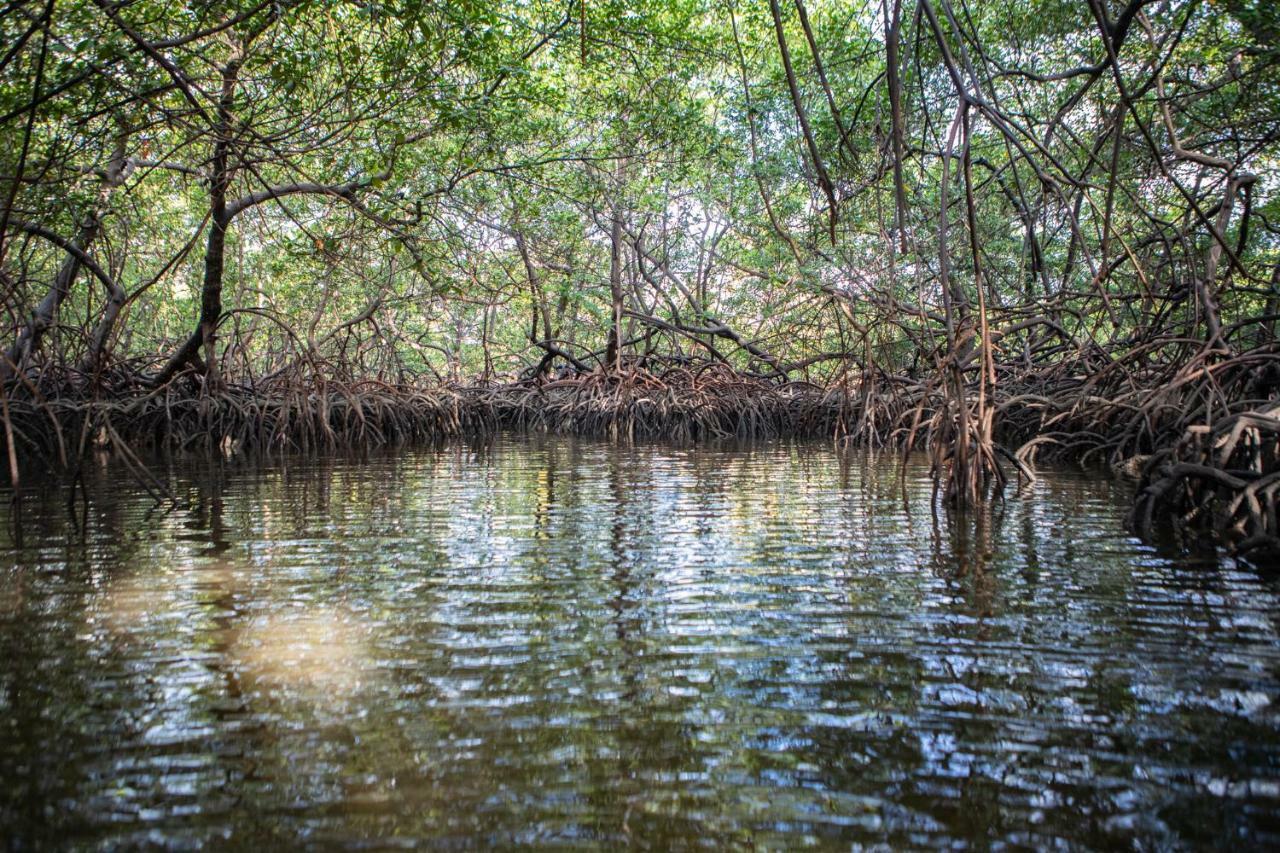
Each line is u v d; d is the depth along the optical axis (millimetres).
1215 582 4191
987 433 6664
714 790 2297
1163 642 3346
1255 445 5680
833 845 2049
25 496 7238
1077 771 2379
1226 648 3283
